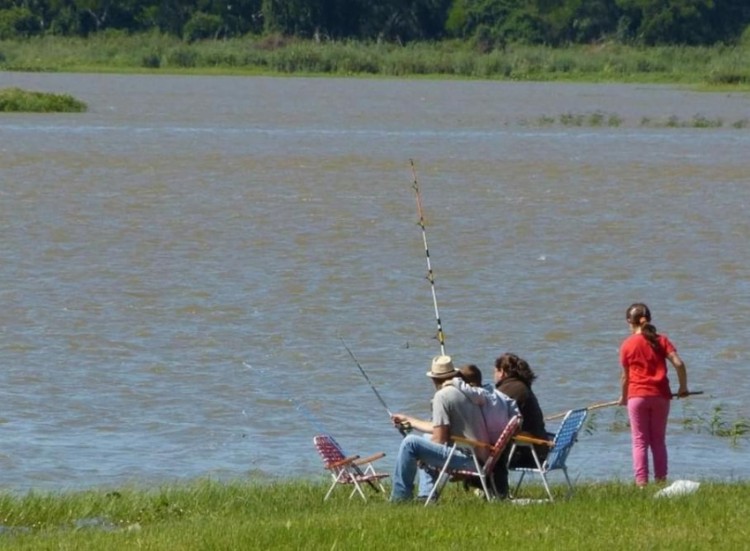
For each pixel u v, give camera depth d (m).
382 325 83.00
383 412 65.44
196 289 92.50
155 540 38.16
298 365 73.69
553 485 49.25
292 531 38.47
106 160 176.62
